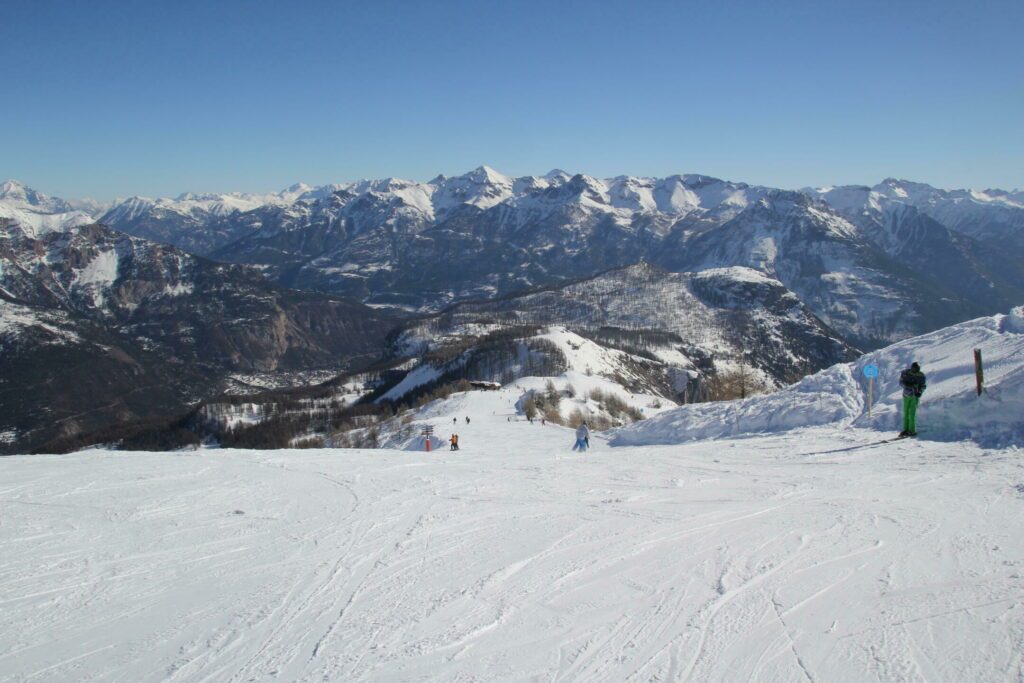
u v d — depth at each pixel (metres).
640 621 7.46
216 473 17.84
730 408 24.23
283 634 7.65
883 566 8.42
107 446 165.75
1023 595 7.30
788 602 7.64
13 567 10.20
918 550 8.86
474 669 6.64
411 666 6.76
